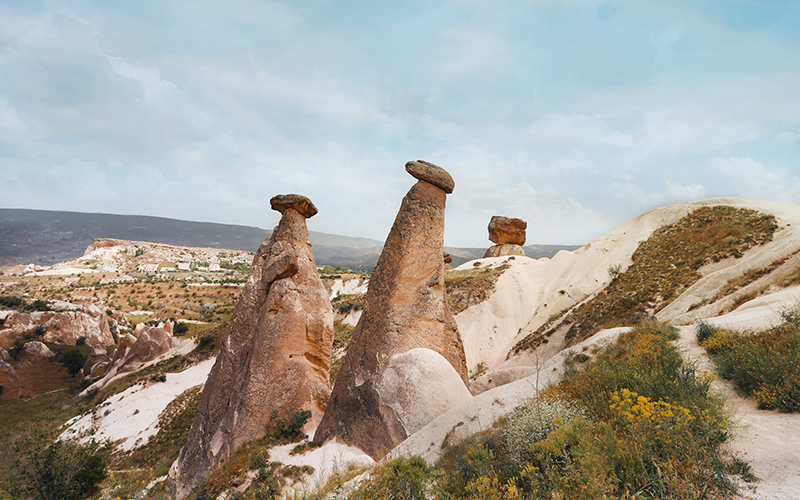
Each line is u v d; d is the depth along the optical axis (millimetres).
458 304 57594
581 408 8055
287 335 19188
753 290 24219
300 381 18922
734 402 8086
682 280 40031
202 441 19906
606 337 13859
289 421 17359
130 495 15016
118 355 67188
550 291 56406
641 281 44844
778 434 6312
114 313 118000
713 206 54094
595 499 4664
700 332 12594
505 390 11922
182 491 15891
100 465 19250
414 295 16250
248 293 22031
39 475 16672
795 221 39688
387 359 14883
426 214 17172
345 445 14391
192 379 48844
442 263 17094
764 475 5148
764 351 8875
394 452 10867
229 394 20297
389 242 17234
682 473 5145
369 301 16922
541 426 7328
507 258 69250
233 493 13406
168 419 37531
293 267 20406
